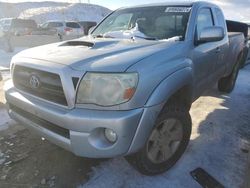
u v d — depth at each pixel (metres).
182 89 2.84
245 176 2.62
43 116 2.35
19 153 3.08
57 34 16.44
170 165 2.81
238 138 3.59
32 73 2.44
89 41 2.86
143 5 3.82
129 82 2.13
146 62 2.30
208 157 3.08
